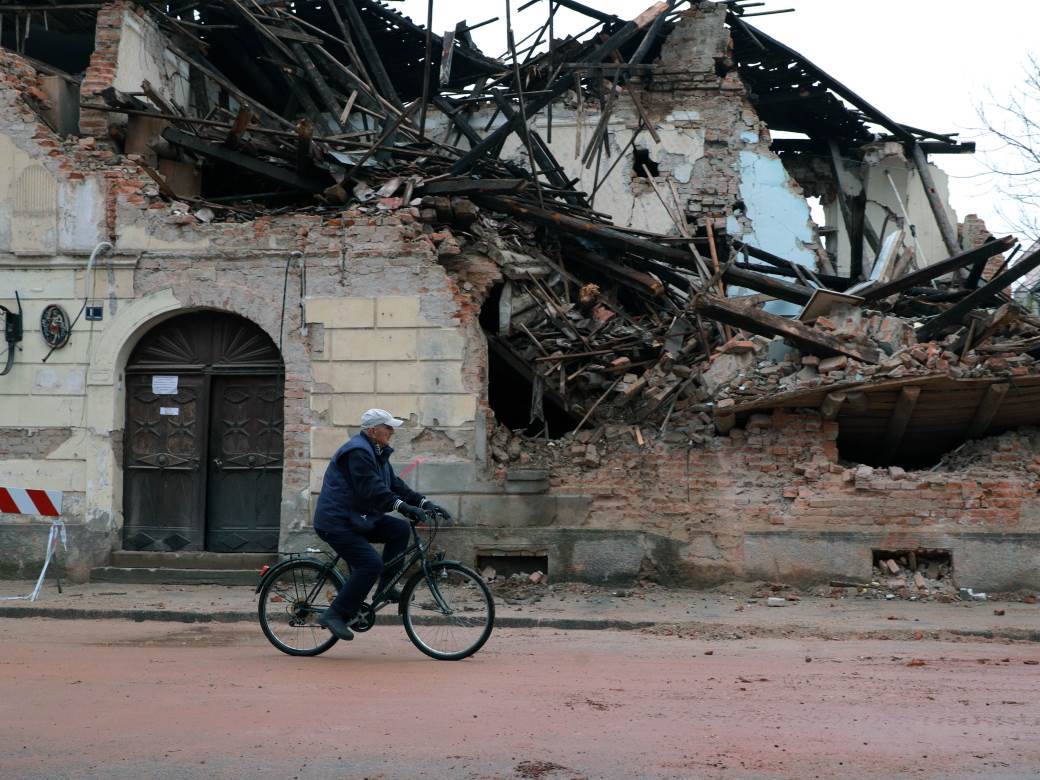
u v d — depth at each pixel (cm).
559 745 556
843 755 538
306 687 713
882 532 1272
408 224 1374
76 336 1409
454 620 855
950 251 2127
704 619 1090
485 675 768
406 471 1338
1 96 1436
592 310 1473
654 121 2106
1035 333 1366
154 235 1403
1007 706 659
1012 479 1270
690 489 1314
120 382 1420
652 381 1391
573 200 1656
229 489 1423
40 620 1132
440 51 2069
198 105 1752
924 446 1362
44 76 1498
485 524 1330
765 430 1312
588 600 1230
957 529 1262
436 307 1352
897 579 1270
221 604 1196
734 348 1342
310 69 1784
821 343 1279
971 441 1338
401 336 1355
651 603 1209
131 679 746
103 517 1393
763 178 2105
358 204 1422
